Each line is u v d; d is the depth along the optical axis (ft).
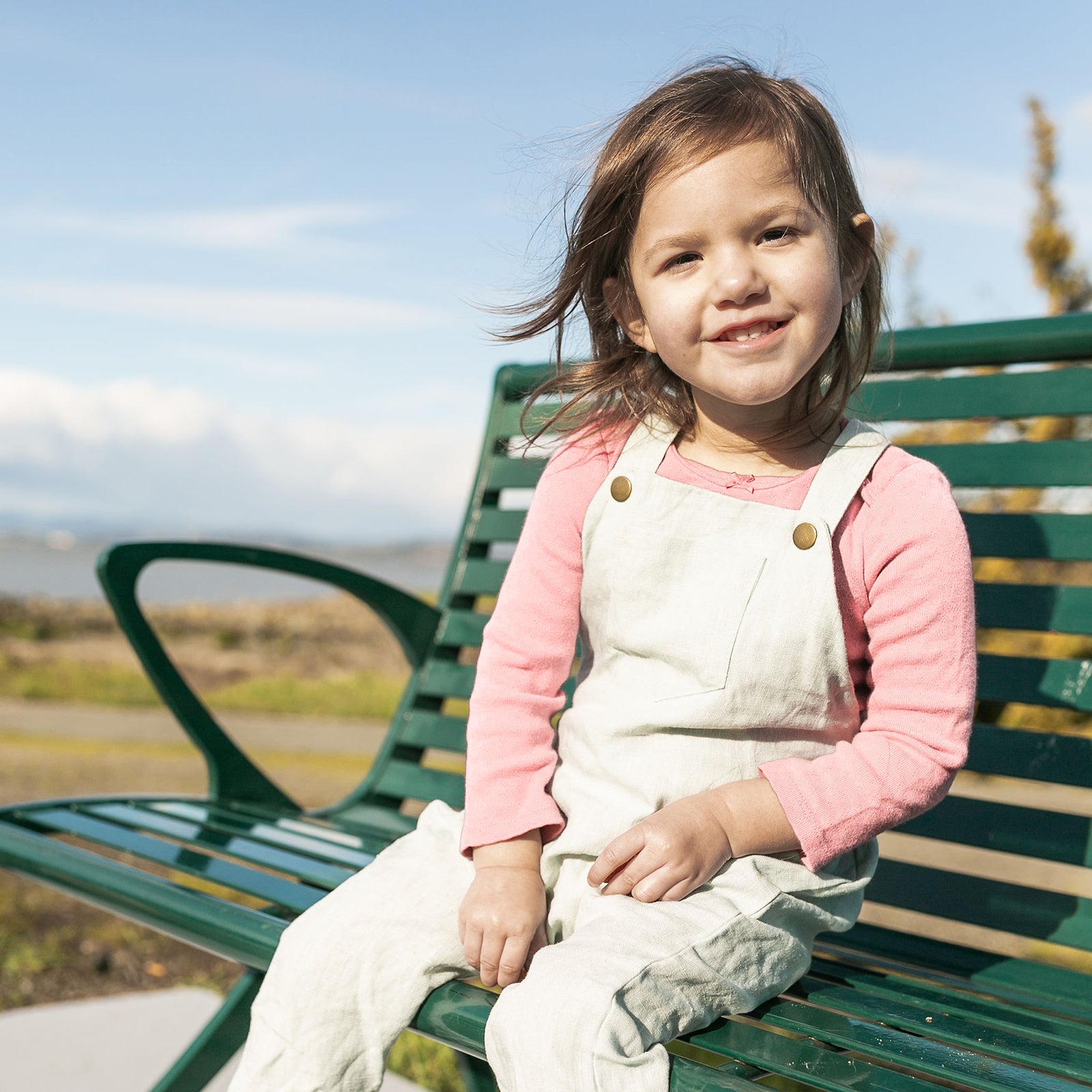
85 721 22.21
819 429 3.59
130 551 5.24
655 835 3.11
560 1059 2.61
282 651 32.09
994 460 4.47
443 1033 3.12
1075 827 3.98
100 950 8.75
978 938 8.60
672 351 3.44
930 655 3.28
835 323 3.38
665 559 3.49
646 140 3.45
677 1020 2.81
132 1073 6.32
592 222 3.66
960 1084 2.65
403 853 3.63
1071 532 4.26
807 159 3.33
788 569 3.35
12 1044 6.68
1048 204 15.42
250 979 4.20
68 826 4.73
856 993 3.34
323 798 14.53
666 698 3.41
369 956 3.29
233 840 4.63
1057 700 4.14
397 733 5.82
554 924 3.35
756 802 3.22
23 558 90.33
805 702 3.34
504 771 3.57
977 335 4.51
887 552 3.35
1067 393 4.34
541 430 4.09
